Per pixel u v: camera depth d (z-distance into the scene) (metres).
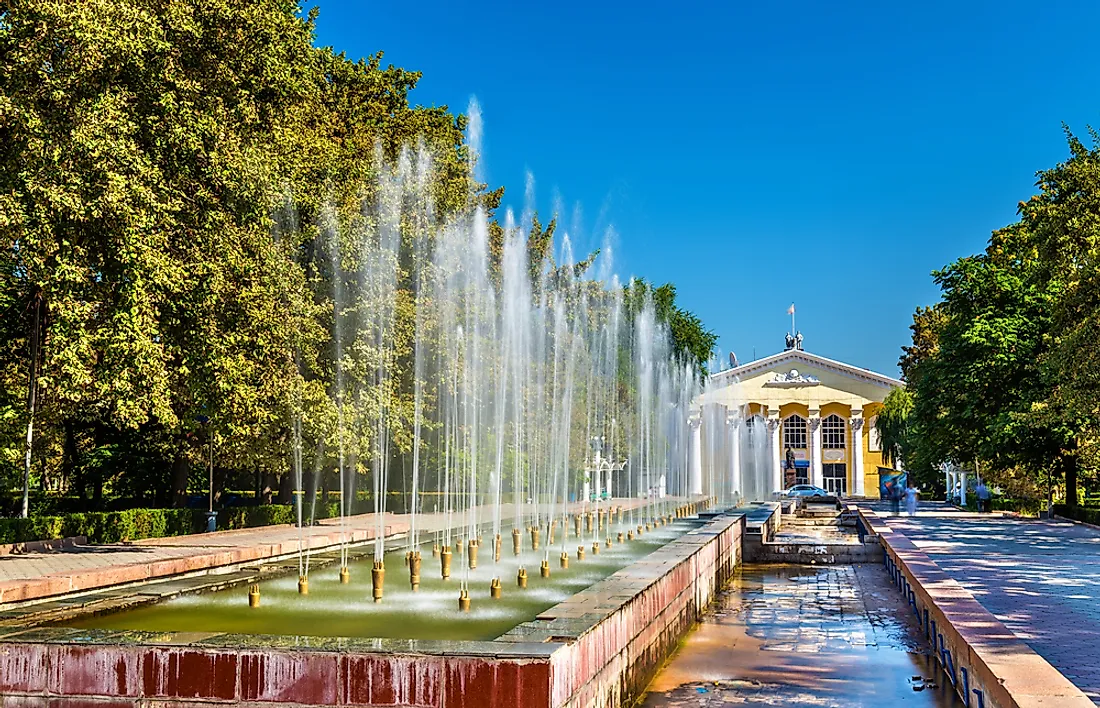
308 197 21.70
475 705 5.73
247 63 18.39
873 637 11.80
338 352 24.42
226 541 19.17
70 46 15.59
